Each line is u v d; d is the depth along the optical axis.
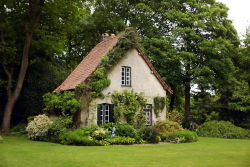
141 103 23.89
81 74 23.88
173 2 33.69
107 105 22.53
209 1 34.38
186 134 21.45
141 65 24.64
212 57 31.94
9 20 28.44
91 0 30.11
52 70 33.16
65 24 30.61
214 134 27.70
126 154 13.88
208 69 30.44
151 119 24.62
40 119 21.42
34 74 31.78
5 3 26.41
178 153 14.39
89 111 21.53
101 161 11.70
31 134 21.30
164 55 30.61
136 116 23.53
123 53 23.25
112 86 22.80
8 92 28.72
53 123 21.05
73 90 22.45
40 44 30.27
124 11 35.03
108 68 22.64
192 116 35.81
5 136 24.08
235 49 33.56
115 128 20.44
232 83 32.28
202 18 32.75
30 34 27.89
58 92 22.81
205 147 17.39
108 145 18.38
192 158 12.67
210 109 34.56
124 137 19.72
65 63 39.25
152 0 34.59
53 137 20.39
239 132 26.52
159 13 34.56
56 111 23.61
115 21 34.06
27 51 28.02
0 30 28.03
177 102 40.31
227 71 32.03
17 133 26.17
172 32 31.50
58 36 32.16
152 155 13.58
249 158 12.74
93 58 25.27
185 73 32.19
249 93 30.77
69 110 21.64
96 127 20.02
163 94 25.58
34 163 11.13
